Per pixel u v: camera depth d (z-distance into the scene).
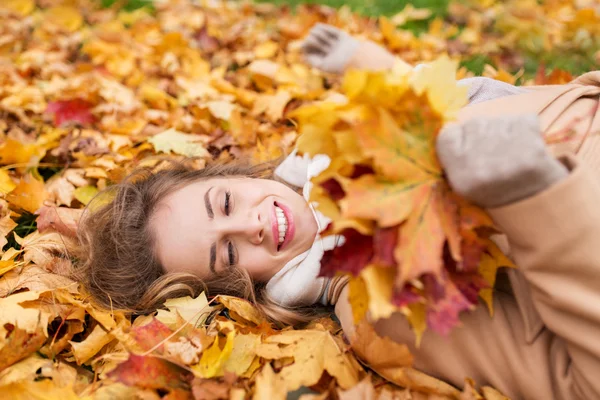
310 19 2.91
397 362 1.13
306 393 1.16
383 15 3.08
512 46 2.62
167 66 2.67
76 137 2.10
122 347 1.31
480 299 1.17
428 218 0.89
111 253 1.60
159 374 1.15
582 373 1.04
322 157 1.63
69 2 3.54
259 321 1.44
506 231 0.97
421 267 0.85
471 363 1.15
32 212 1.78
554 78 1.86
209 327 1.38
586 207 0.90
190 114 2.31
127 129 2.15
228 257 1.48
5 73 2.60
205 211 1.50
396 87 0.90
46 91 2.45
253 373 1.24
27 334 1.26
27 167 1.94
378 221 0.86
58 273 1.58
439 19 2.77
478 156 0.87
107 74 2.67
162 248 1.54
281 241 1.50
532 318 1.13
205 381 1.14
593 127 1.22
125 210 1.64
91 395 1.16
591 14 2.60
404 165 0.89
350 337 1.25
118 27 3.18
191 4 3.53
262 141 2.13
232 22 3.21
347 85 0.89
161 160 1.86
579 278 0.97
